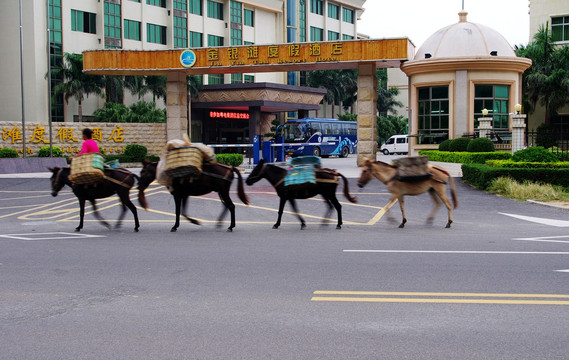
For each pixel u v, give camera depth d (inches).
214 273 309.0
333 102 2687.0
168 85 1219.9
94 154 477.1
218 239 432.5
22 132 1296.8
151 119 1831.9
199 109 2177.7
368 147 1149.1
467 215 561.6
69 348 198.8
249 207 636.7
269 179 487.2
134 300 257.8
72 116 1905.8
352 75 2645.2
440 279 289.3
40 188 855.1
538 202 633.0
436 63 1091.9
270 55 1111.6
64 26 1861.5
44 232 483.8
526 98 1346.0
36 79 1790.1
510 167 767.7
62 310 243.8
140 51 1172.5
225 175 476.7
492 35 1146.7
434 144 1139.9
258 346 198.4
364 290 269.4
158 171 469.1
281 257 352.2
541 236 428.5
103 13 1957.4
